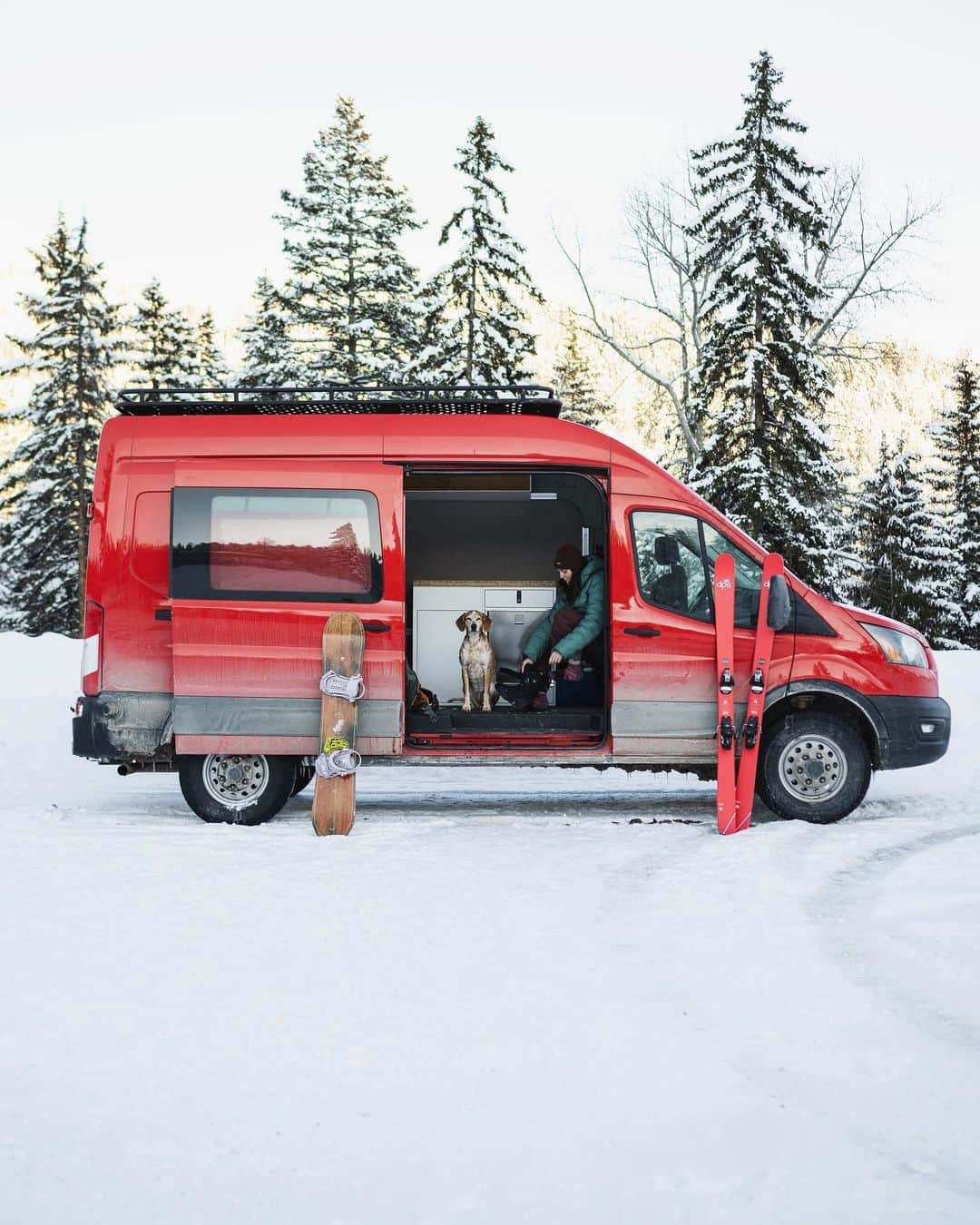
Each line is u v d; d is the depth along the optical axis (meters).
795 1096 3.58
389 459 8.52
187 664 8.38
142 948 5.08
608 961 4.96
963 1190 2.98
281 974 4.74
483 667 9.45
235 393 8.62
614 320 32.81
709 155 28.84
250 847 7.48
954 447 49.78
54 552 42.25
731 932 5.43
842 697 8.55
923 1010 4.35
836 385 31.41
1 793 10.38
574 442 8.59
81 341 42.19
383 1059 3.85
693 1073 3.76
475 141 32.00
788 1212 2.85
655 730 8.50
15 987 4.54
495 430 8.56
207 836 7.90
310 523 8.49
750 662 8.52
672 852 7.38
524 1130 3.33
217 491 8.47
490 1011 4.32
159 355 45.31
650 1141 3.26
